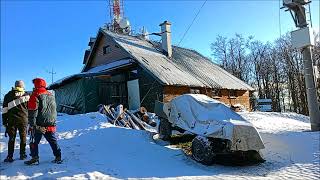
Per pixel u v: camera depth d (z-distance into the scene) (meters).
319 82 26.59
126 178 7.00
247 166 8.88
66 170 7.14
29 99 7.39
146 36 29.14
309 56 14.51
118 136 10.81
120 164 8.06
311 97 14.16
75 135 10.87
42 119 7.45
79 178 6.75
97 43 25.25
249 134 8.86
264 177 7.75
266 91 52.97
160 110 11.74
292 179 7.65
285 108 52.69
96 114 13.80
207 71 25.69
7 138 9.95
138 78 21.00
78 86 20.36
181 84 20.05
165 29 25.00
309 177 7.81
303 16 14.69
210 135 9.05
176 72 21.73
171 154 9.56
